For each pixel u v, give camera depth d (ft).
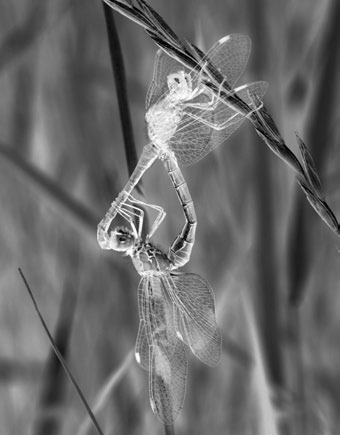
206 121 0.99
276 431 1.04
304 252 1.07
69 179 1.26
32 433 1.11
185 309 1.05
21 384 1.23
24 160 1.10
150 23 0.93
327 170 1.13
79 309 1.24
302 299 1.08
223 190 1.13
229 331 1.20
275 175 1.08
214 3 1.26
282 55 1.21
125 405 1.20
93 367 1.23
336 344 1.20
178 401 1.02
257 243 1.07
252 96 0.93
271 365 1.08
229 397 1.20
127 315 1.22
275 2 1.23
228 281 1.10
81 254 1.25
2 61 1.25
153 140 0.99
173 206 1.24
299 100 1.14
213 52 0.96
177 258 1.06
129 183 1.00
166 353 1.04
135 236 1.06
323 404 1.17
